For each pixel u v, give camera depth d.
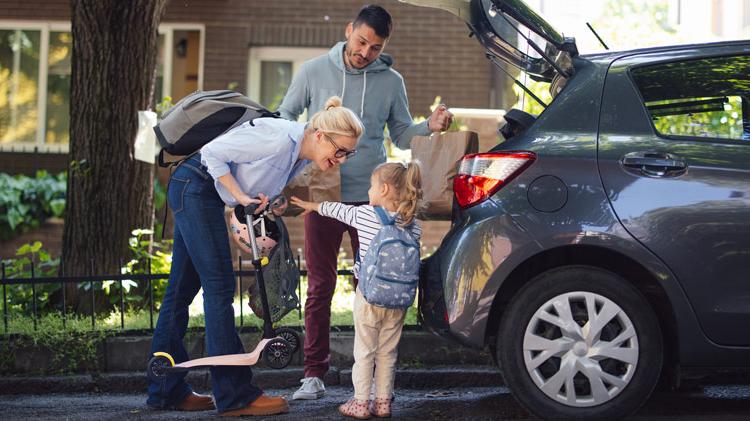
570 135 4.58
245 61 12.45
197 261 4.75
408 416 4.87
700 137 4.56
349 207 4.79
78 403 5.50
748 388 5.64
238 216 4.71
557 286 4.45
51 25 12.61
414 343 6.08
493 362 6.00
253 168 4.60
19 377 5.98
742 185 4.42
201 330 6.13
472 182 4.57
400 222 4.68
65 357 6.11
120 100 7.38
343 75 5.45
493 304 4.54
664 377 5.40
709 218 4.39
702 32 11.42
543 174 4.49
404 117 5.62
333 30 12.45
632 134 4.55
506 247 4.44
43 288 7.43
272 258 4.73
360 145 5.43
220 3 12.49
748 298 4.40
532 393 4.45
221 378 4.79
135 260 7.21
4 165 12.38
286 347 4.65
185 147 4.67
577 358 4.43
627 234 4.39
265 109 4.76
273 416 4.84
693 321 4.41
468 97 12.40
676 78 4.66
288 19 12.48
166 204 4.96
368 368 4.78
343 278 8.20
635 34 11.29
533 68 5.20
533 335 4.46
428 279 4.68
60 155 12.44
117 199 7.36
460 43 12.43
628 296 4.43
